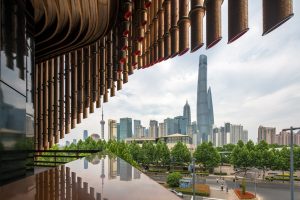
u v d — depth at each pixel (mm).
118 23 15891
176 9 13211
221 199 38188
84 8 12500
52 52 17344
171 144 100562
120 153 42219
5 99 5355
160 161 82812
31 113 7367
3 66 5355
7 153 5332
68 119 20047
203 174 66125
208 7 10297
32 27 7945
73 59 20328
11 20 5996
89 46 19875
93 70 19812
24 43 6973
